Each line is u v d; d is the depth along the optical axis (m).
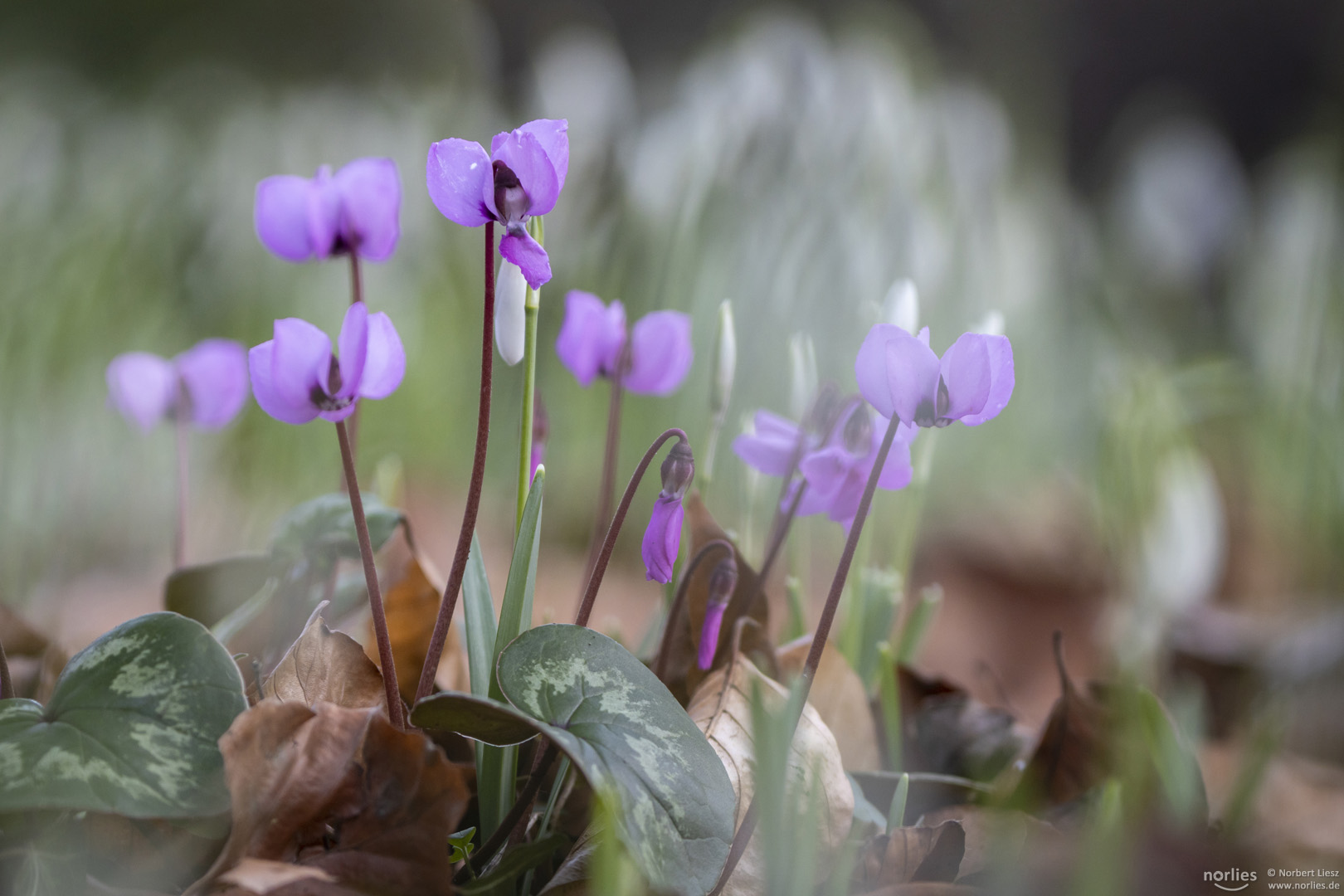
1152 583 0.97
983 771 0.61
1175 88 4.33
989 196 1.95
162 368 0.63
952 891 0.52
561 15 3.52
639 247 1.64
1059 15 4.18
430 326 1.96
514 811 0.52
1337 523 1.45
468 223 0.51
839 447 0.55
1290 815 0.63
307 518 0.57
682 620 0.57
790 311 1.56
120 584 1.28
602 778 0.49
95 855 0.50
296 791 0.49
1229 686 1.08
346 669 0.52
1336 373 1.58
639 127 1.88
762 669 0.57
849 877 0.51
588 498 1.55
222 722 0.49
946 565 1.45
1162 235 2.34
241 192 1.97
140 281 1.75
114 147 2.01
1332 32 3.89
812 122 1.69
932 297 1.74
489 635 0.55
